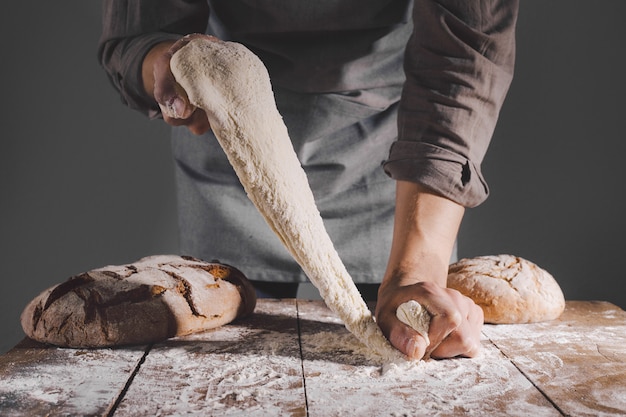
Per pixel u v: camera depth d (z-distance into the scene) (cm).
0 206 229
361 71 142
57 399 82
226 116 84
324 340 105
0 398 82
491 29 109
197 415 76
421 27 111
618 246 238
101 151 230
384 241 158
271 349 101
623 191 235
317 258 91
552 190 237
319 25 134
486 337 108
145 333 103
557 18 229
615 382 87
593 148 235
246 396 82
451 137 106
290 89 144
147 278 110
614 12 228
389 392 83
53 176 229
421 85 110
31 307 107
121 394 85
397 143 110
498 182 238
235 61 85
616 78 231
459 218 110
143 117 228
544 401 80
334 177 153
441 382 86
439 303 93
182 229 165
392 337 93
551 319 119
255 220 154
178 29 121
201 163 155
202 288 112
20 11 222
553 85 232
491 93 108
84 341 101
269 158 86
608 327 114
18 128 226
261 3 133
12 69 224
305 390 84
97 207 232
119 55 117
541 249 240
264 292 161
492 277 120
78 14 223
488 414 76
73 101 227
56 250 233
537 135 235
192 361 95
